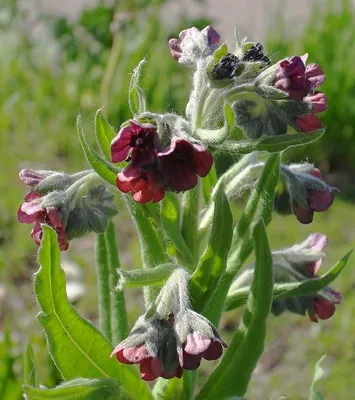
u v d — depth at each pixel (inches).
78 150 27.8
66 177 11.5
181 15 29.9
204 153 10.2
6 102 30.3
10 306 19.0
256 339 11.2
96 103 29.2
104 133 11.2
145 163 10.2
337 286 20.2
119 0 27.8
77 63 30.3
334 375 17.7
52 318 11.1
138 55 28.7
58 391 10.9
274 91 10.6
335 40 30.4
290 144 10.7
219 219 10.9
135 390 11.6
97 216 11.5
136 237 23.1
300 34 31.9
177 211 11.2
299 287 11.8
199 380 17.2
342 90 28.7
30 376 11.7
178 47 11.6
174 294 10.7
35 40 32.4
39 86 30.4
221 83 10.7
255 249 11.0
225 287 11.5
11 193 23.9
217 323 11.6
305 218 11.6
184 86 29.1
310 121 10.9
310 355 18.3
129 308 19.2
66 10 36.6
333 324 19.0
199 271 11.0
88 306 19.4
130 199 11.5
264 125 10.9
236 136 11.7
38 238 11.3
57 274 10.9
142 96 11.1
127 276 10.8
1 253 20.9
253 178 11.7
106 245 12.6
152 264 11.7
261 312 11.1
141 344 10.5
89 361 11.3
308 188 11.6
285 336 18.9
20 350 15.8
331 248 22.6
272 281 11.1
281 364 18.1
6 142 27.8
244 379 11.3
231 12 38.3
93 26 28.3
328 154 28.5
